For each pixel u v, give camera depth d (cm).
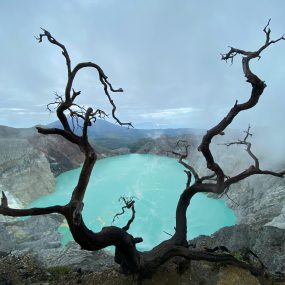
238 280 1591
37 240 5884
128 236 1445
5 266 1825
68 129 1252
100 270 1809
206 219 7438
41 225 6531
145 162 14388
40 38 1196
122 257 1523
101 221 7575
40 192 10075
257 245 2247
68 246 3525
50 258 3045
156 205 8419
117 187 10388
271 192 6675
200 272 1653
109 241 1365
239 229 2434
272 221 5444
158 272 1600
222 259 1628
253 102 1406
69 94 1212
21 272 1759
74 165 13750
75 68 1229
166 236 6512
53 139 13950
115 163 14575
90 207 8519
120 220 7444
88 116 1221
